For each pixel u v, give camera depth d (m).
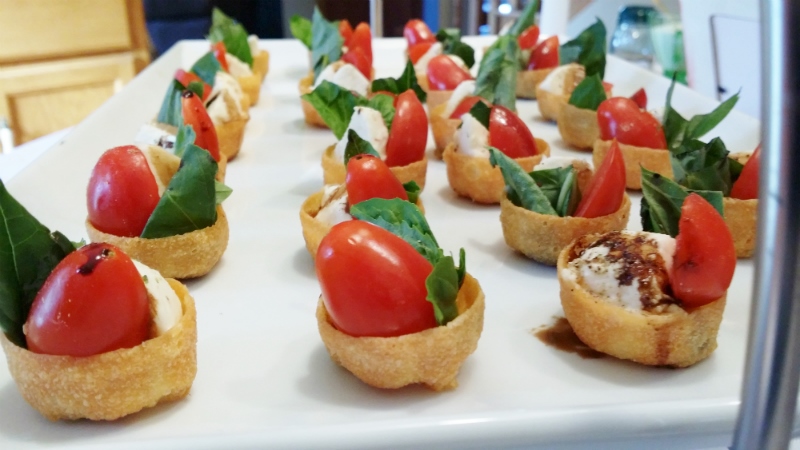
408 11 0.62
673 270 0.15
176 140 0.23
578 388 0.15
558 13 0.47
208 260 0.20
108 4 0.52
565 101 0.32
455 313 0.15
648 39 0.46
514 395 0.15
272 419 0.14
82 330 0.13
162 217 0.19
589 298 0.16
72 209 0.23
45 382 0.13
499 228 0.24
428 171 0.29
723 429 0.13
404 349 0.14
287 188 0.27
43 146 0.34
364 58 0.36
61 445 0.12
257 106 0.38
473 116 0.26
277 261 0.21
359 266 0.14
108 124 0.30
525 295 0.19
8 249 0.14
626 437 0.13
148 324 0.14
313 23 0.39
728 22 0.33
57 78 0.53
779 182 0.08
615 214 0.20
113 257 0.13
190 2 0.61
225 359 0.16
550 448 0.13
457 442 0.13
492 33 0.57
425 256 0.16
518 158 0.25
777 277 0.08
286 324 0.18
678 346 0.15
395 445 0.13
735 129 0.29
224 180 0.27
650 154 0.25
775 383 0.09
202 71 0.32
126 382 0.13
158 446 0.12
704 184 0.20
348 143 0.22
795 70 0.08
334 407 0.14
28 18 0.50
